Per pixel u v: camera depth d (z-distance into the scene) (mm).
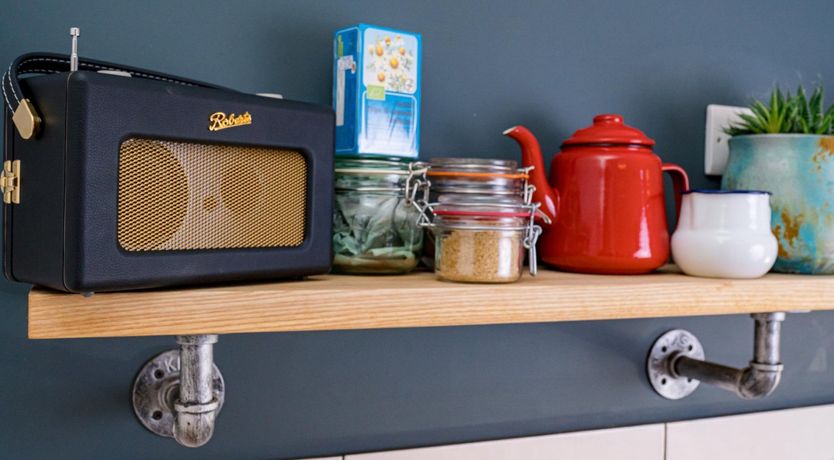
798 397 1165
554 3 1011
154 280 596
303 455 901
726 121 1101
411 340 946
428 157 947
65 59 657
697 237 848
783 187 900
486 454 969
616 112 1045
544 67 1006
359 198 792
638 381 1060
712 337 1108
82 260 553
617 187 852
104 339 826
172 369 850
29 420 799
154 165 600
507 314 725
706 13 1098
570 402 1022
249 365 879
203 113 615
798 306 843
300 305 657
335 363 914
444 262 752
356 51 789
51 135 563
